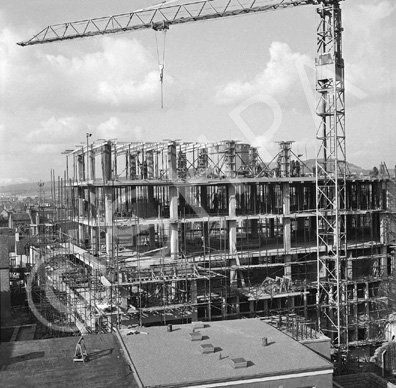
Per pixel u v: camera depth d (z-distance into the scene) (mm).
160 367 32625
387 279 70812
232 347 36344
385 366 55688
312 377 32406
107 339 39656
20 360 35656
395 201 74000
